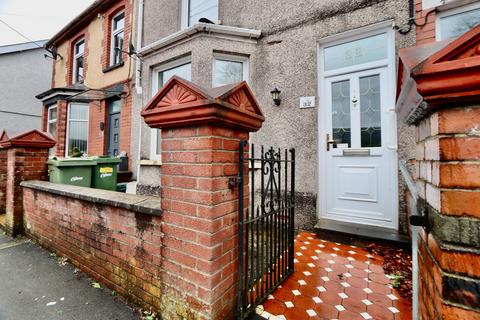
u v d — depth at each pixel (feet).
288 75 12.78
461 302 2.48
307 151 12.07
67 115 25.08
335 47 12.00
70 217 9.25
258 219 5.91
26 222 12.17
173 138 5.51
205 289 4.90
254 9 14.06
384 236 9.49
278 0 13.28
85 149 25.91
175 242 5.44
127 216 6.93
